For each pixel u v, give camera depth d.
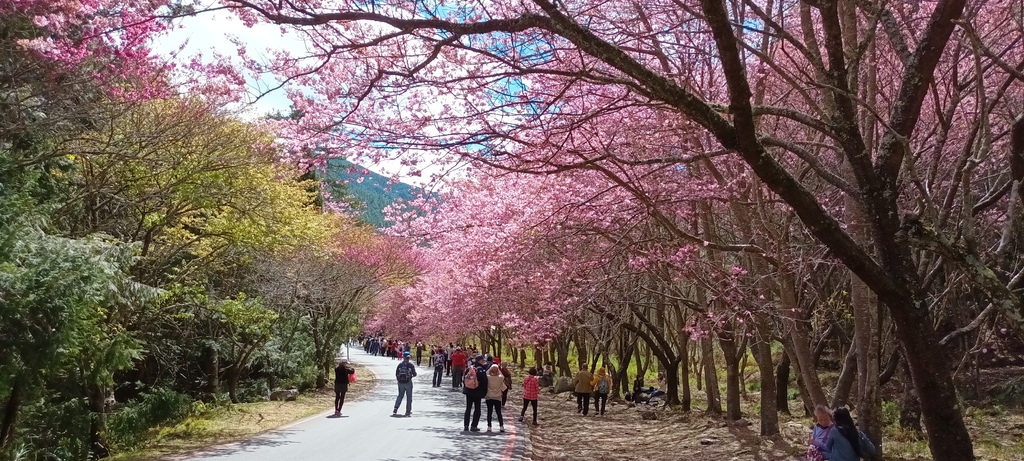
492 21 5.55
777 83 12.43
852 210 9.38
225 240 17.52
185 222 16.73
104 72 10.45
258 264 21.61
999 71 10.98
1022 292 7.84
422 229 16.19
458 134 7.66
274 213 15.78
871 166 5.88
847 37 8.77
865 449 7.01
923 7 10.27
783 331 12.86
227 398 22.36
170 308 17.36
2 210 10.02
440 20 5.60
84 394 13.86
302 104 8.40
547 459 12.30
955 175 7.63
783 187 5.31
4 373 9.41
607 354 28.16
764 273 12.62
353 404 21.53
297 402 22.56
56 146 12.41
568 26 5.40
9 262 9.69
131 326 16.38
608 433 16.64
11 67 9.96
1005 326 18.22
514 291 18.39
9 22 9.28
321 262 25.00
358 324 43.91
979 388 20.25
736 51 4.87
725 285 13.24
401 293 44.28
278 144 10.66
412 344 63.16
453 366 28.05
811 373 11.12
